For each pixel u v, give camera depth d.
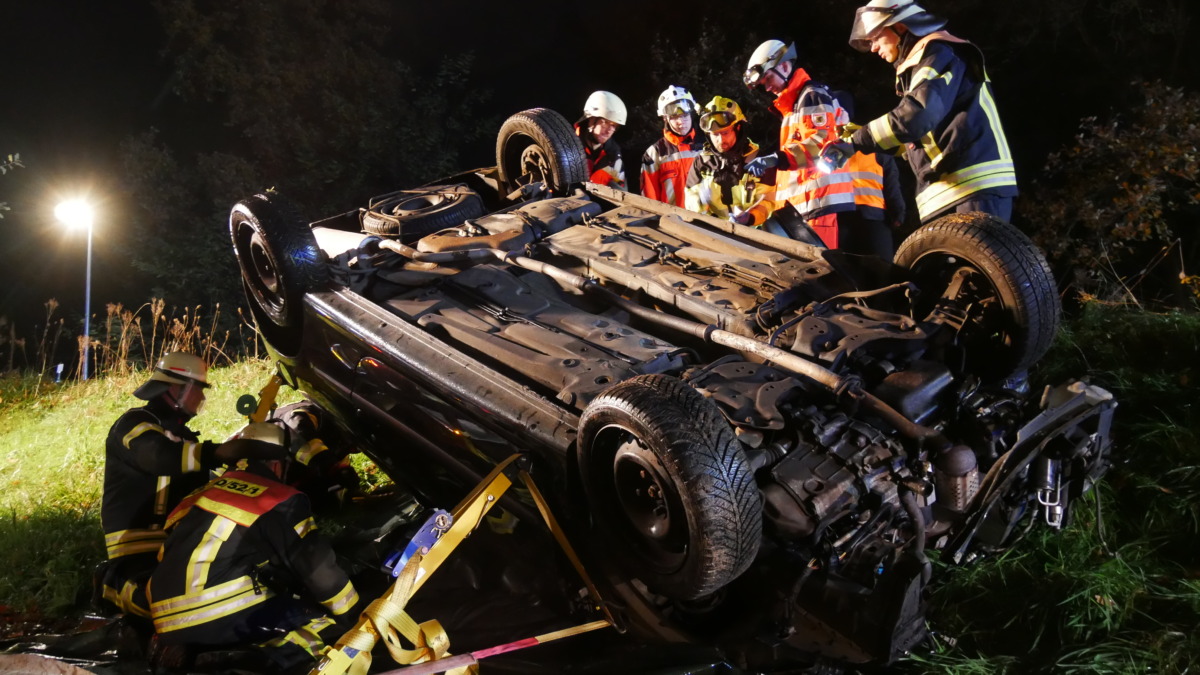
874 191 5.66
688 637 3.29
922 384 3.40
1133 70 12.88
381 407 4.25
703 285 4.14
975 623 3.64
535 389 3.64
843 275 4.08
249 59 15.77
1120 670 3.20
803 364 3.37
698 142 6.58
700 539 2.77
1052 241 9.38
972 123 4.63
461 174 6.29
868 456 3.15
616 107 6.50
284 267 4.36
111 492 3.81
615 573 3.31
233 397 7.01
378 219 5.29
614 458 3.10
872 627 3.04
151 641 3.40
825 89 5.45
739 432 3.15
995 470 3.31
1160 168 8.73
